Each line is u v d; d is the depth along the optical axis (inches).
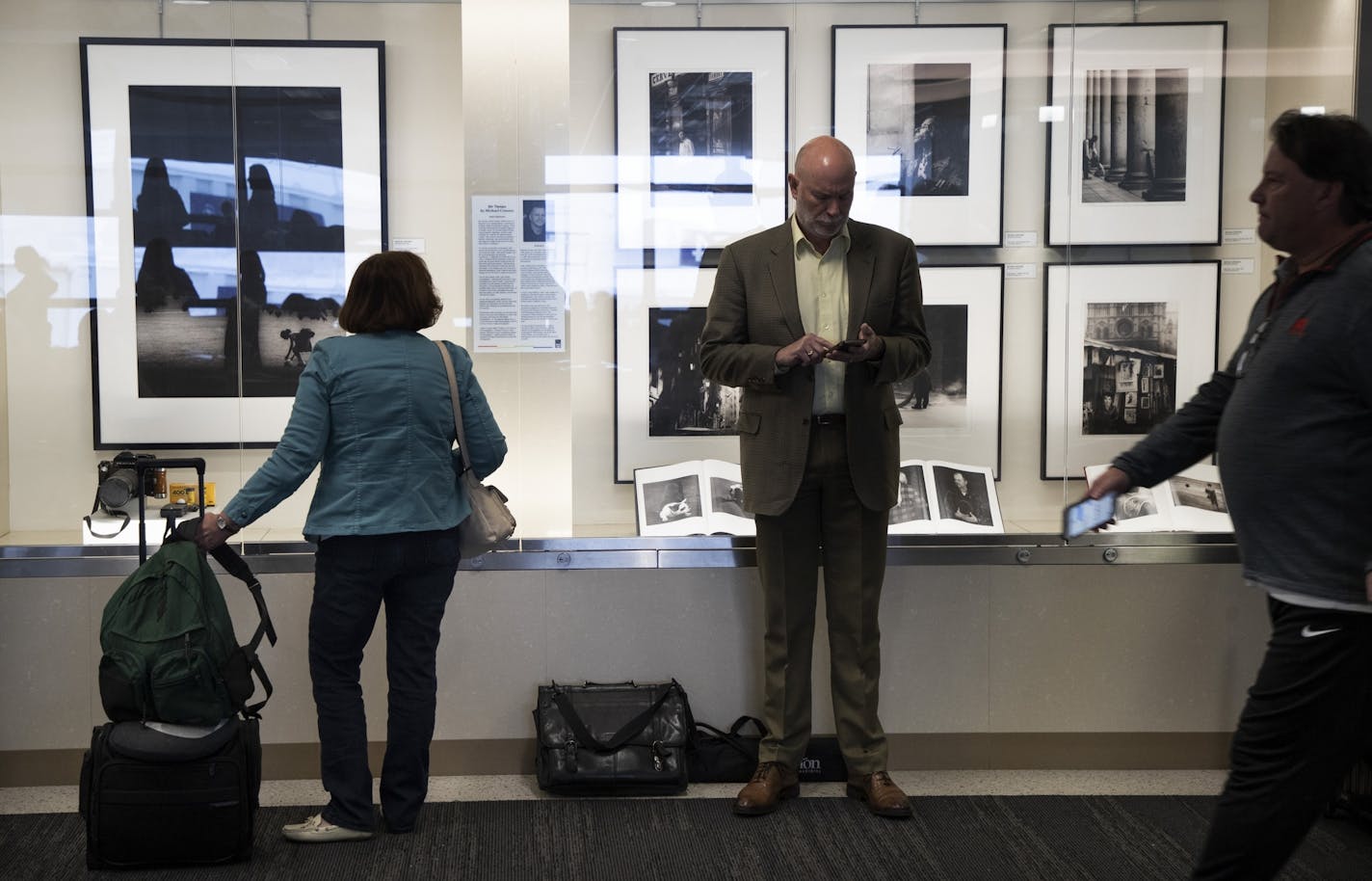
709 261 169.8
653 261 169.2
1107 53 170.6
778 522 153.6
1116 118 171.5
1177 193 172.4
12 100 162.7
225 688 133.5
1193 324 173.9
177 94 164.4
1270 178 95.7
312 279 167.5
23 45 162.4
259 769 138.6
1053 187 171.8
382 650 165.8
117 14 163.0
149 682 131.7
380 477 137.6
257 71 165.0
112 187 164.6
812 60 168.9
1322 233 94.7
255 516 134.9
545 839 145.7
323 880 134.0
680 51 167.5
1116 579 169.3
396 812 146.6
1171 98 171.2
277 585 163.5
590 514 170.6
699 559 166.6
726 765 163.3
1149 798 159.8
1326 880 135.6
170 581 132.6
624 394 170.1
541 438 169.5
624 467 170.6
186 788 133.3
